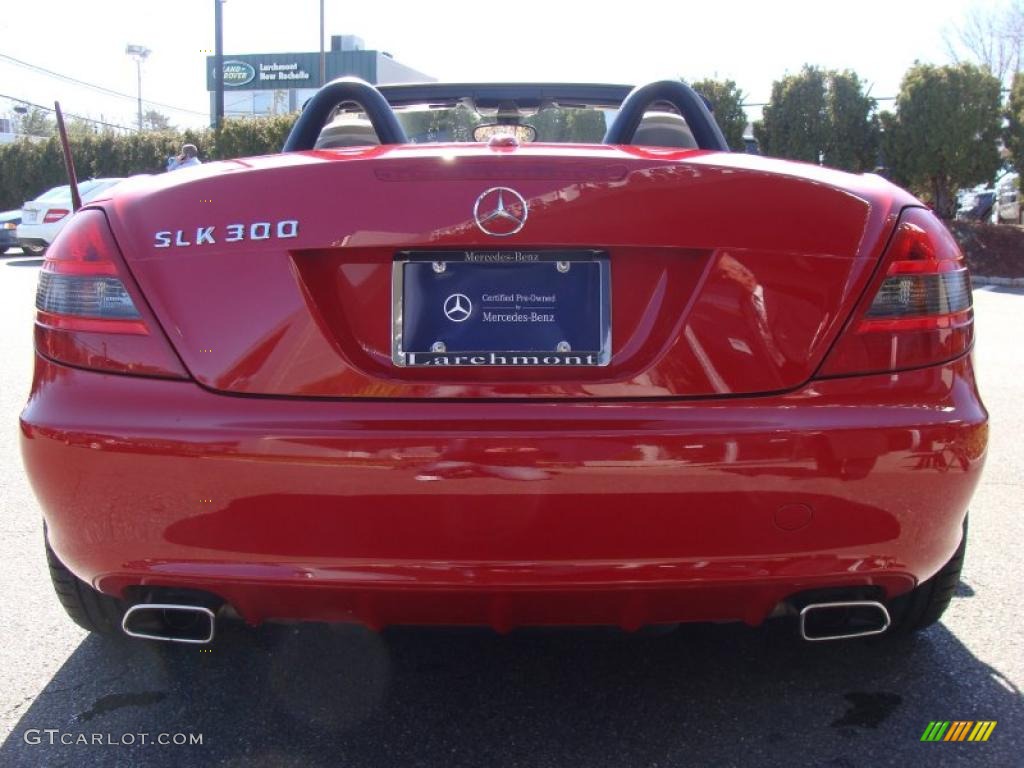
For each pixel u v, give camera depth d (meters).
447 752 2.18
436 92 3.98
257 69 53.78
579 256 1.96
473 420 1.86
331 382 1.90
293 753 2.17
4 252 20.25
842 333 1.94
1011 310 11.41
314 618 2.00
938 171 17.69
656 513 1.85
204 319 1.93
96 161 26.27
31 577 3.16
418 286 1.96
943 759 2.14
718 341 1.92
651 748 2.19
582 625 1.99
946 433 1.92
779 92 18.67
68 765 2.11
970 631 2.77
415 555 1.86
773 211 1.95
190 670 2.56
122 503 1.92
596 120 4.11
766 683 2.49
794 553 1.90
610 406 1.89
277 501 1.86
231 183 2.00
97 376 1.96
